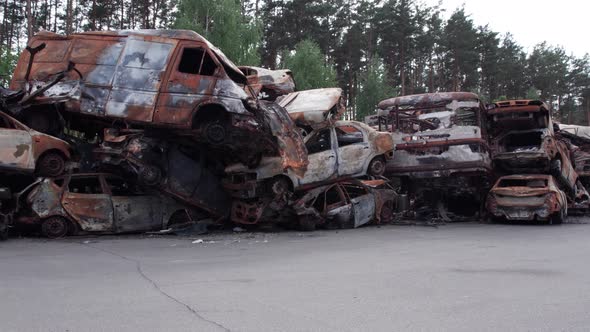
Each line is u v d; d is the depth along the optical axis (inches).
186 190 501.0
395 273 273.1
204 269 287.9
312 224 526.9
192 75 466.9
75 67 467.8
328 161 537.3
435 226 567.8
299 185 518.0
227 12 1151.6
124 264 306.3
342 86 1859.0
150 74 460.8
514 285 241.1
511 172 673.0
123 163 467.8
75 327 170.2
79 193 454.0
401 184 657.0
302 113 521.7
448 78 2180.1
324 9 1710.1
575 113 2822.3
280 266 298.4
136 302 205.6
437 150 605.9
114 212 464.4
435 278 258.4
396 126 631.8
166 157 488.1
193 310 193.2
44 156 448.5
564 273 273.0
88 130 555.2
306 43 1418.6
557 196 574.9
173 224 500.4
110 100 455.8
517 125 645.3
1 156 422.3
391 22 1855.3
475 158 591.8
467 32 2020.2
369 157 570.3
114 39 472.4
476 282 248.2
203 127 475.8
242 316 185.2
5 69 862.5
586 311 193.3
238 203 527.2
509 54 2421.3
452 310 194.7
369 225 577.6
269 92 613.9
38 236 450.6
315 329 169.9
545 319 182.2
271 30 1681.8
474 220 656.4
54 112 484.1
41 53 478.3
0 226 418.0
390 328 171.5
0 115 441.7
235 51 1154.0
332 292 225.6
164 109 456.4
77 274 270.8
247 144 492.7
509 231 516.4
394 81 1918.1
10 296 216.1
